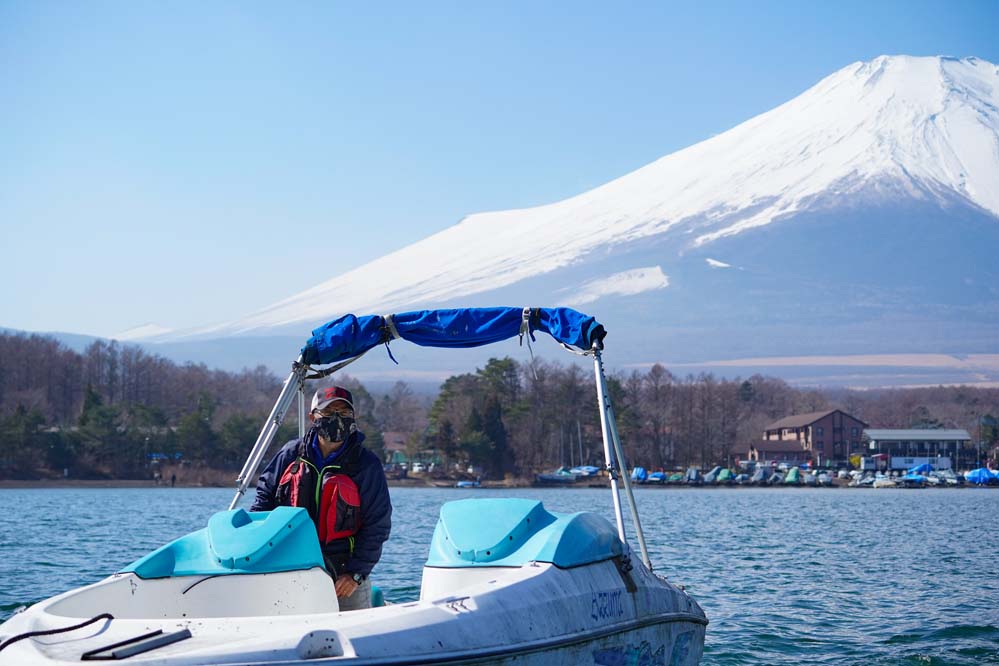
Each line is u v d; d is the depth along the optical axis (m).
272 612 6.79
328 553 7.46
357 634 5.75
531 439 122.12
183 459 115.88
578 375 134.38
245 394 161.00
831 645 12.88
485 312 9.21
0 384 145.00
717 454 158.38
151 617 6.81
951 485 147.88
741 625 14.31
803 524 42.91
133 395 154.25
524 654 6.36
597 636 7.07
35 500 67.38
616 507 8.61
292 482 7.53
